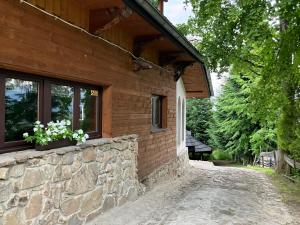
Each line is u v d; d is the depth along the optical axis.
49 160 3.66
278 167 12.77
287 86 10.49
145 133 7.67
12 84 3.67
